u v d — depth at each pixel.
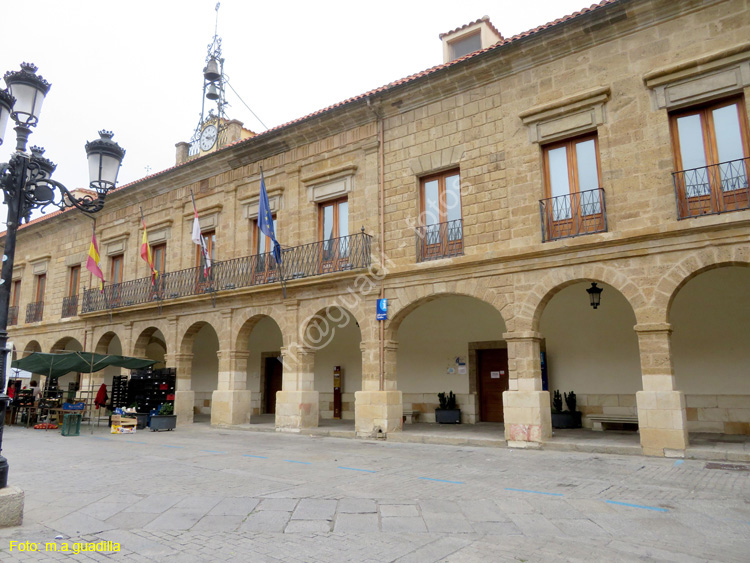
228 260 17.05
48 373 16.73
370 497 6.78
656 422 9.85
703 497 6.66
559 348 14.52
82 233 23.19
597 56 11.45
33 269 25.42
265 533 5.40
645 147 10.67
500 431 13.38
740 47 9.80
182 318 18.02
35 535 5.28
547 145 12.09
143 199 20.48
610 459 9.54
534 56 12.14
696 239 9.88
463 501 6.55
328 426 15.34
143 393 16.77
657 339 10.06
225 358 16.56
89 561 4.58
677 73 10.41
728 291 12.34
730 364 12.18
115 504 6.45
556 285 11.30
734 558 4.64
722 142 10.15
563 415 13.68
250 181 17.23
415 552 4.81
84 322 21.69
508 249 11.94
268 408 20.48
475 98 13.05
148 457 10.28
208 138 20.41
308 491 7.13
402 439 12.71
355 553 4.79
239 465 9.29
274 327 20.48
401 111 14.20
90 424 17.31
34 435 14.74
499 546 4.98
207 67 21.58
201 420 19.03
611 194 10.95
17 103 6.46
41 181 6.65
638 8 10.77
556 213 11.76
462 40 16.09
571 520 5.77
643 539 5.16
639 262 10.44
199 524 5.69
